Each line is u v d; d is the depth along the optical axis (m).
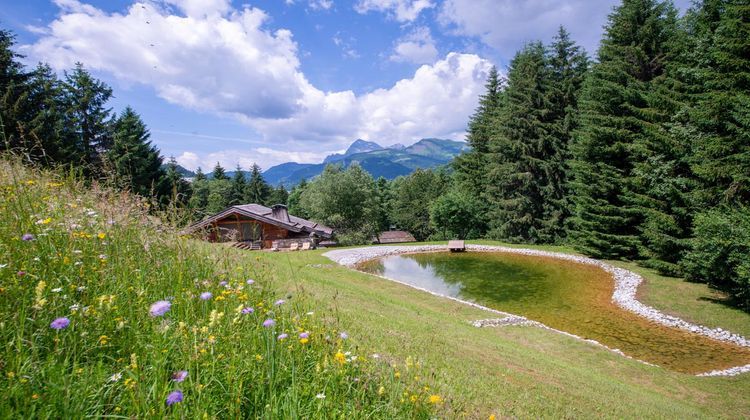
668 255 20.55
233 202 67.69
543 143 34.34
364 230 47.06
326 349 3.21
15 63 25.80
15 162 4.45
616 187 24.94
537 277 22.27
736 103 15.02
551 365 8.88
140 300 2.80
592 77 27.55
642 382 9.46
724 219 14.53
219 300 3.39
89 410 1.83
